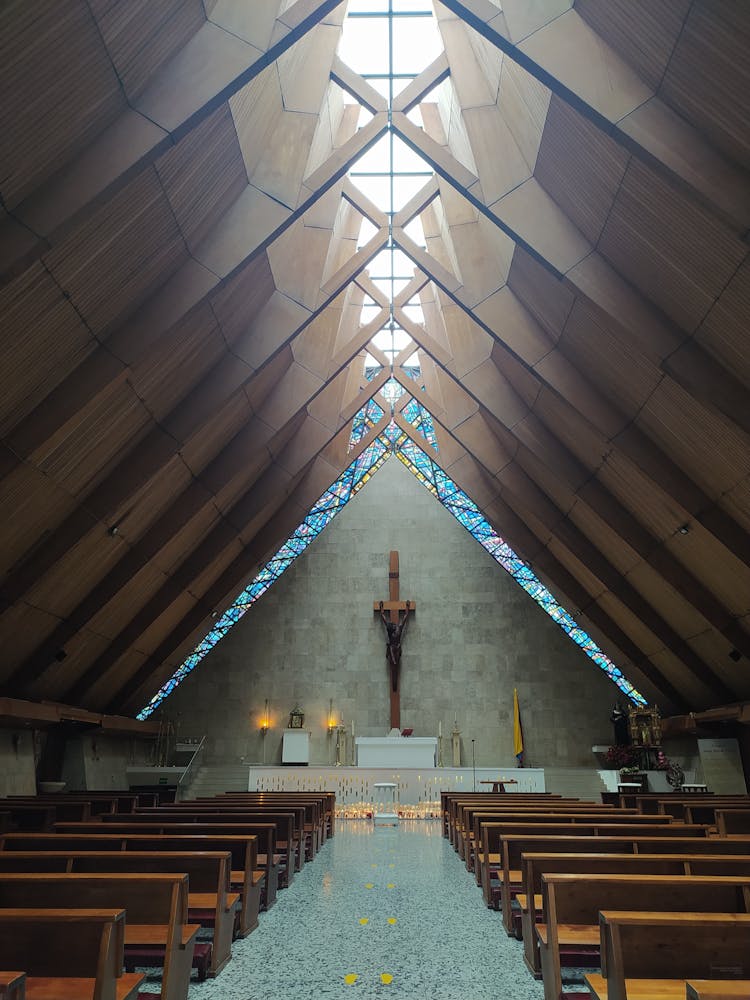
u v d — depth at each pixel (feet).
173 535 47.16
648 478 39.83
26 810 34.04
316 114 35.19
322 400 57.93
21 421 31.19
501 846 20.21
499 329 41.45
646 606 54.44
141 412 37.17
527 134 32.45
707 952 10.63
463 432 57.67
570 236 33.17
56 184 24.27
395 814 59.88
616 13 24.40
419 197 43.47
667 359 31.83
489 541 82.17
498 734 78.95
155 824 23.66
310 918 21.80
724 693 55.01
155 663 62.75
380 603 81.97
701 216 27.04
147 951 14.98
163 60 25.09
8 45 20.29
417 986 15.37
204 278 32.94
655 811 40.09
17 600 39.09
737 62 22.40
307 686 81.00
